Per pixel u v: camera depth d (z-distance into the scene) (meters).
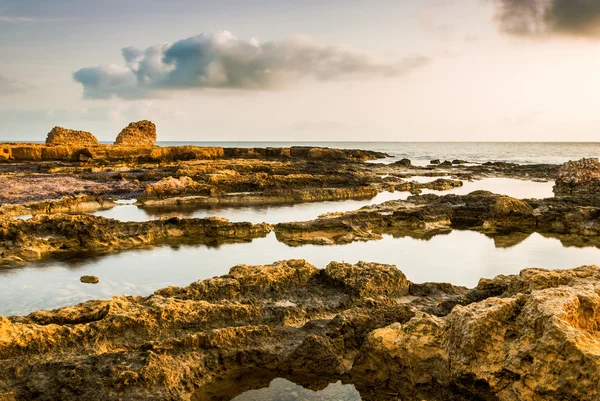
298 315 11.12
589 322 7.64
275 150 74.94
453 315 8.22
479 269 17.41
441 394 7.89
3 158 55.72
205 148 66.94
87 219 21.12
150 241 21.22
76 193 34.25
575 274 10.46
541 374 6.79
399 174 52.19
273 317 10.88
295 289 12.52
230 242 21.36
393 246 20.86
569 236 23.03
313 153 72.44
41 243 19.45
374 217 24.94
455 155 109.31
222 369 8.92
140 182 41.22
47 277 16.11
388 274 12.73
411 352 8.29
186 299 11.39
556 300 7.48
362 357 8.89
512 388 7.09
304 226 22.53
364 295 12.05
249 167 47.28
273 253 19.53
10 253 18.36
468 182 46.88
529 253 19.78
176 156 63.44
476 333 7.60
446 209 26.44
